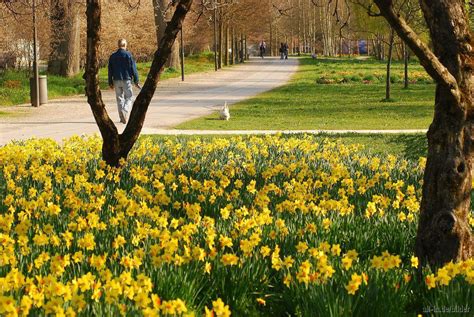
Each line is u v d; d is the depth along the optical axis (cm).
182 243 754
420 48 675
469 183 717
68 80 4741
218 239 772
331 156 1377
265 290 679
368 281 626
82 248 725
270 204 1013
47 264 679
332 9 11200
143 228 736
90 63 1201
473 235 792
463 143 714
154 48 7838
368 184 1091
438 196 716
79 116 2836
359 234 824
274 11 8794
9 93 3681
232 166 1246
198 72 6969
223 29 8756
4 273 647
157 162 1356
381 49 10000
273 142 1581
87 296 572
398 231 843
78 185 1030
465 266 632
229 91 4541
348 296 596
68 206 905
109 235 778
